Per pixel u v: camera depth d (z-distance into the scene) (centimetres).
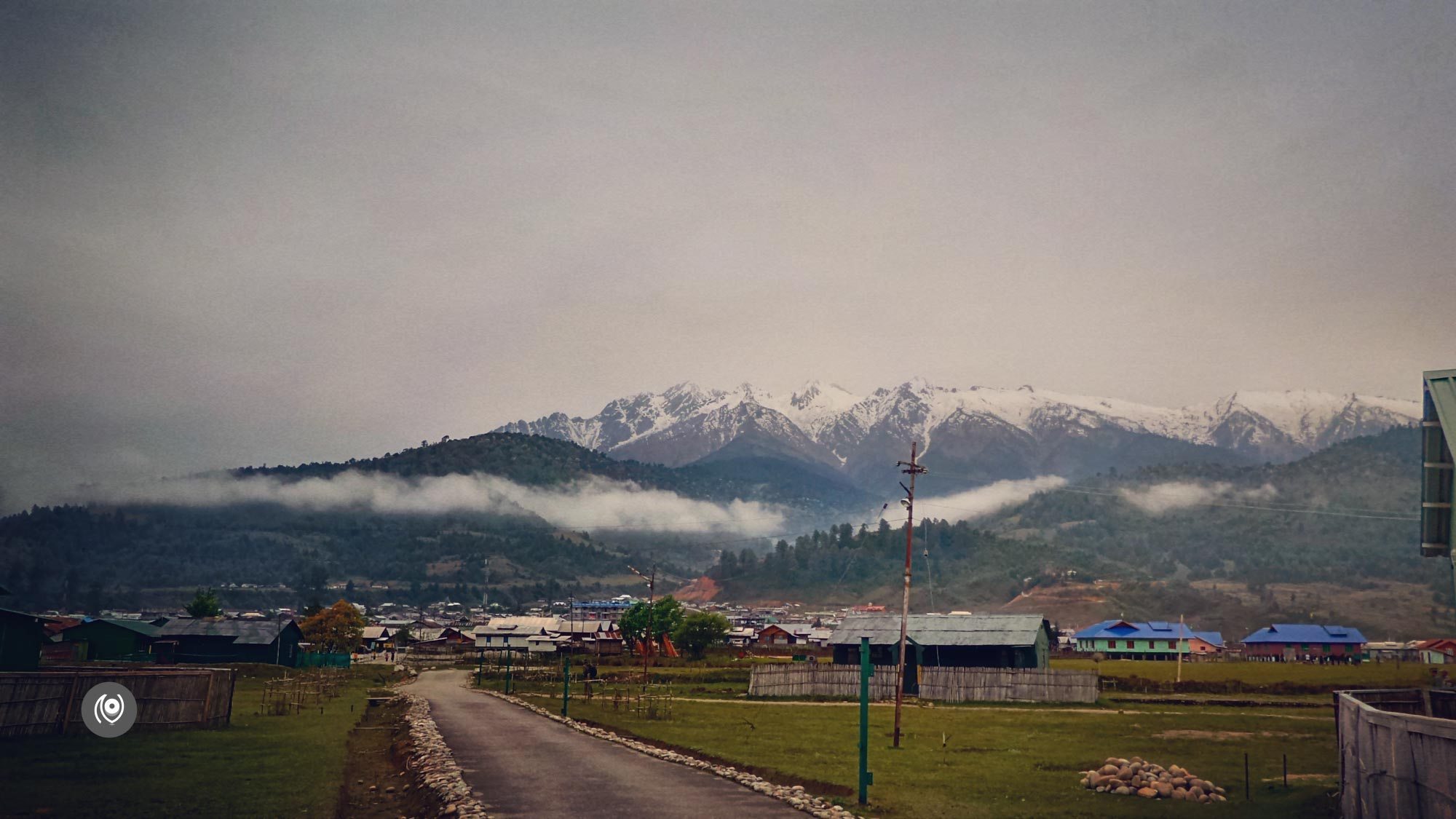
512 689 9756
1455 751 2008
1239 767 4297
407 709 6712
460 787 3244
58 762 3744
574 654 18550
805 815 2920
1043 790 3619
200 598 19000
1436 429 3891
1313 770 4162
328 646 16438
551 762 3956
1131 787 3566
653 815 2875
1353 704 2733
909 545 5638
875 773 3966
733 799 3158
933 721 6394
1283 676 12744
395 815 3114
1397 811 2302
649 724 5978
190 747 4344
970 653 10225
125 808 2955
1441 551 3897
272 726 5544
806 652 18750
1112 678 10312
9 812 2869
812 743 5050
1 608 6919
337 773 3788
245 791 3294
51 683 4512
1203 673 13838
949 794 3488
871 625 10744
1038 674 8181
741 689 9725
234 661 13425
